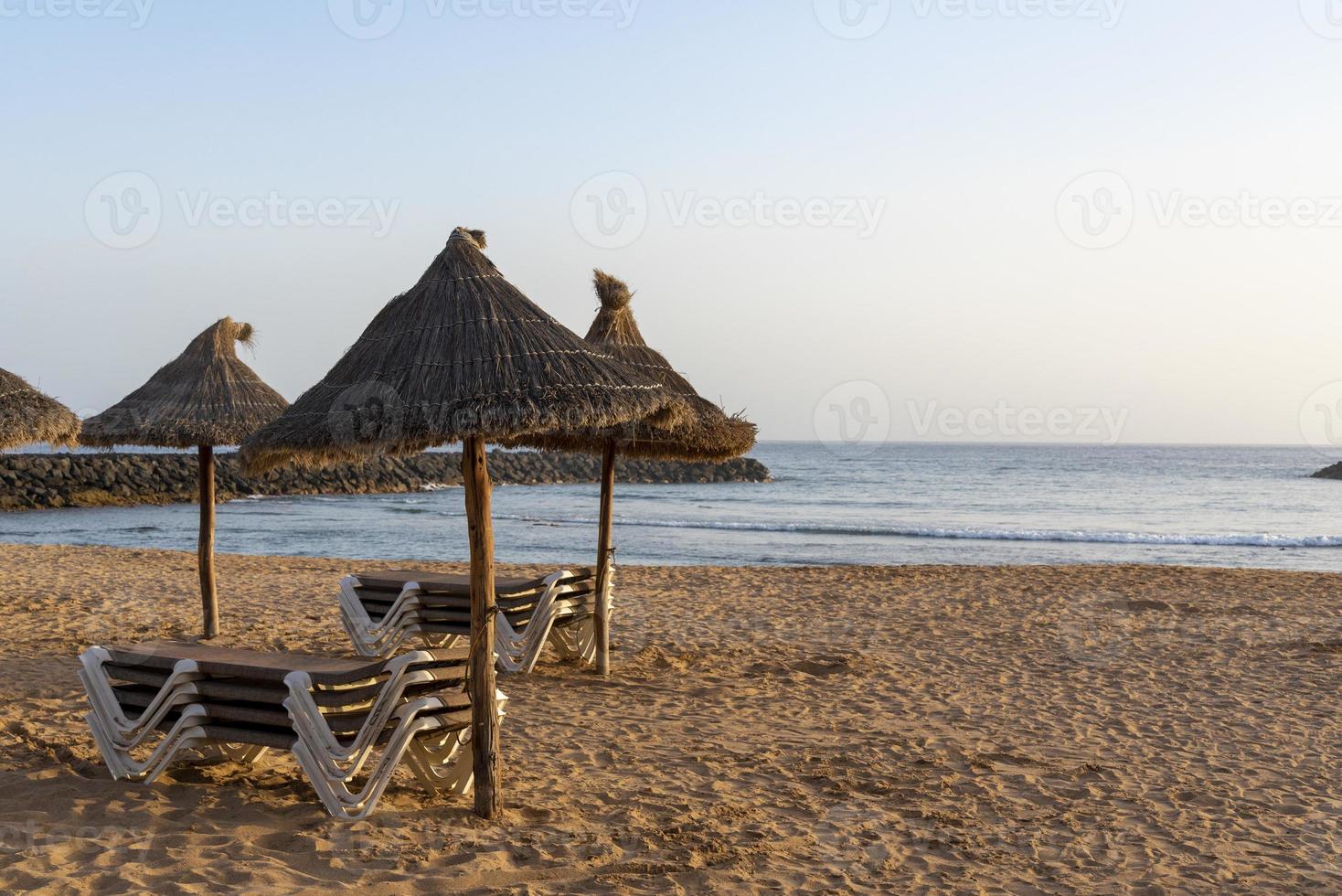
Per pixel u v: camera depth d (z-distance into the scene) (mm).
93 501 38531
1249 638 9656
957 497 48531
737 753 5523
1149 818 4613
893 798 4816
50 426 7766
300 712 4184
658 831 4207
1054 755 5656
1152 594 12711
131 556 16328
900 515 37531
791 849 4086
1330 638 9664
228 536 25906
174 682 4441
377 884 3531
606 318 7348
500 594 7621
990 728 6273
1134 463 99375
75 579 12844
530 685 7246
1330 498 48500
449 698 4395
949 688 7441
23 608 10188
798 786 4961
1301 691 7391
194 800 4332
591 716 6348
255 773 4797
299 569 14891
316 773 4180
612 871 3766
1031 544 25453
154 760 4477
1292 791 5066
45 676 6930
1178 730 6277
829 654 8664
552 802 4559
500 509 37188
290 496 43281
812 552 23141
